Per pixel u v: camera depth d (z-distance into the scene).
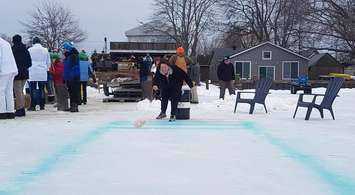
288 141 9.09
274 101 16.50
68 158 7.43
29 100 15.74
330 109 13.17
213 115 14.16
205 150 8.09
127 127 11.20
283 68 57.97
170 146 8.47
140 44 54.50
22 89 13.54
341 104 19.86
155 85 12.88
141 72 19.98
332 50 45.97
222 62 20.81
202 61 74.56
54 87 16.78
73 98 15.27
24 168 6.76
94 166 6.86
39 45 15.52
